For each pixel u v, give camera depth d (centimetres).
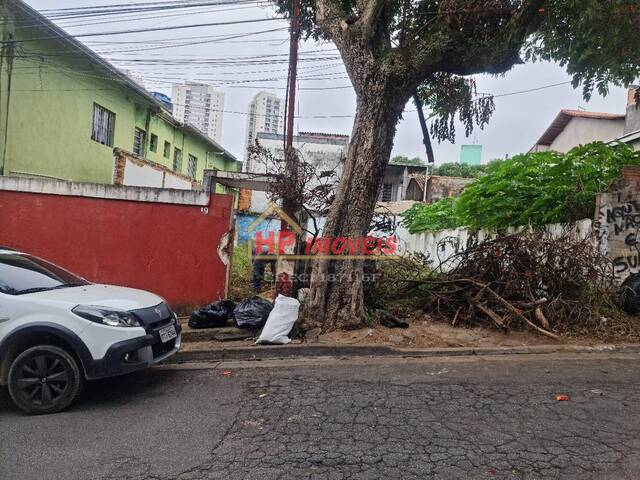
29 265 566
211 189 932
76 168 1445
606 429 384
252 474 324
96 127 1557
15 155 1191
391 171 2892
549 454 343
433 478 313
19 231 869
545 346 632
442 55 646
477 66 654
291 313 670
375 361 599
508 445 358
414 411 428
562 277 703
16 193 870
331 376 541
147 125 1897
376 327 699
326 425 402
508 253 736
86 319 463
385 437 376
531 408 430
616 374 526
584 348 625
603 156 876
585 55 705
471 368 559
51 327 456
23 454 366
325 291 695
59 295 494
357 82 680
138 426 415
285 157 802
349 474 320
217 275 846
